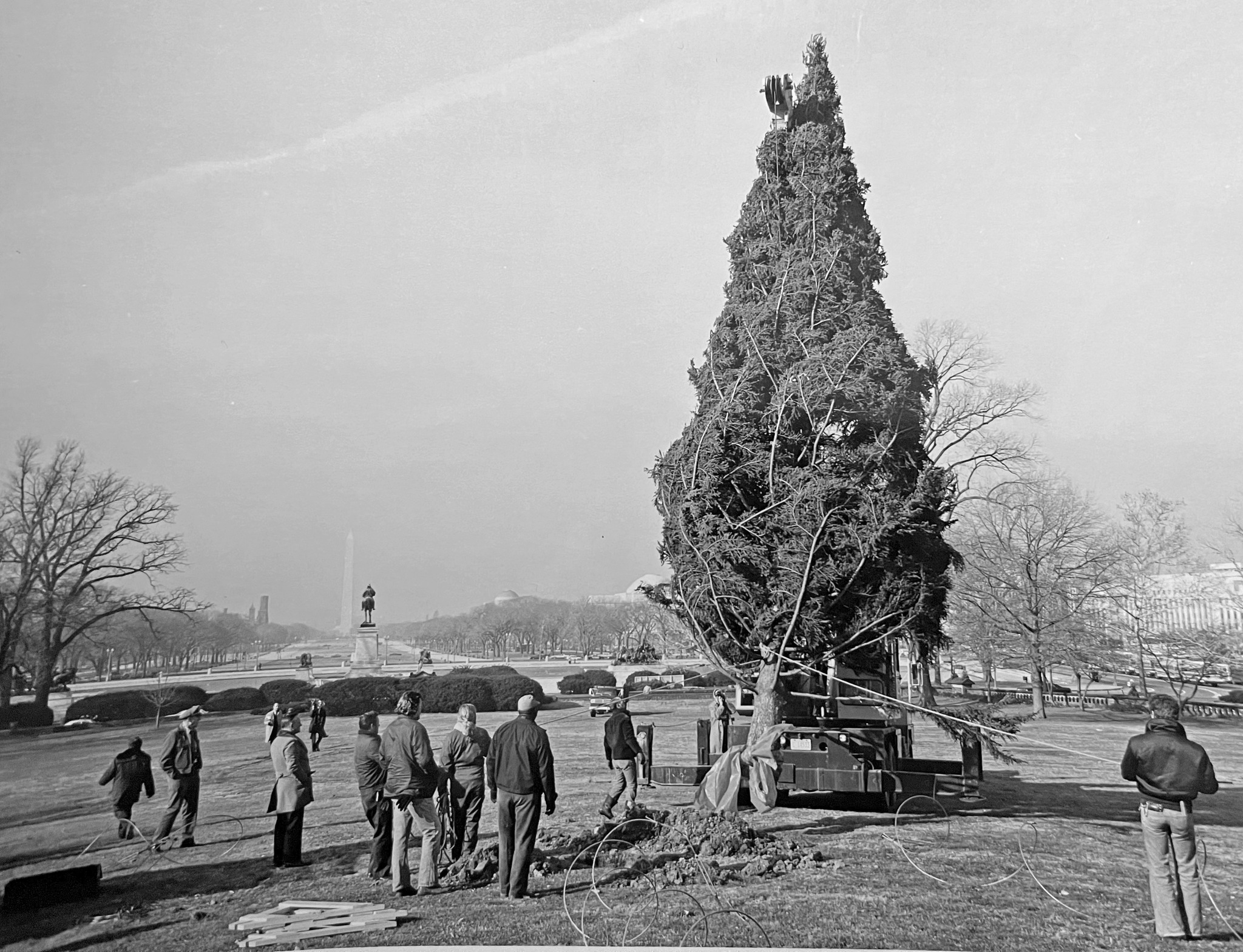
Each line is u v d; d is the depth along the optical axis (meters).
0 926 7.12
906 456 11.12
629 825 9.68
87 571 25.42
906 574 10.52
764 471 10.77
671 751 17.41
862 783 10.77
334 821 11.44
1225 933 6.93
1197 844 10.36
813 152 12.18
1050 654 30.61
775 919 7.03
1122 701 32.00
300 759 9.05
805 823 10.56
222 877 8.53
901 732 13.24
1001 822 10.85
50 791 13.98
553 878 8.15
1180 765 6.90
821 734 11.29
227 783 15.34
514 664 64.62
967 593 32.22
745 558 10.36
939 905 7.39
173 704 30.27
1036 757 18.06
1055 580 31.02
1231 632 29.86
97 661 44.59
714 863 8.47
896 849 9.20
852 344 11.00
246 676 53.09
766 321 11.47
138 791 10.00
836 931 6.78
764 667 10.67
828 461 10.70
